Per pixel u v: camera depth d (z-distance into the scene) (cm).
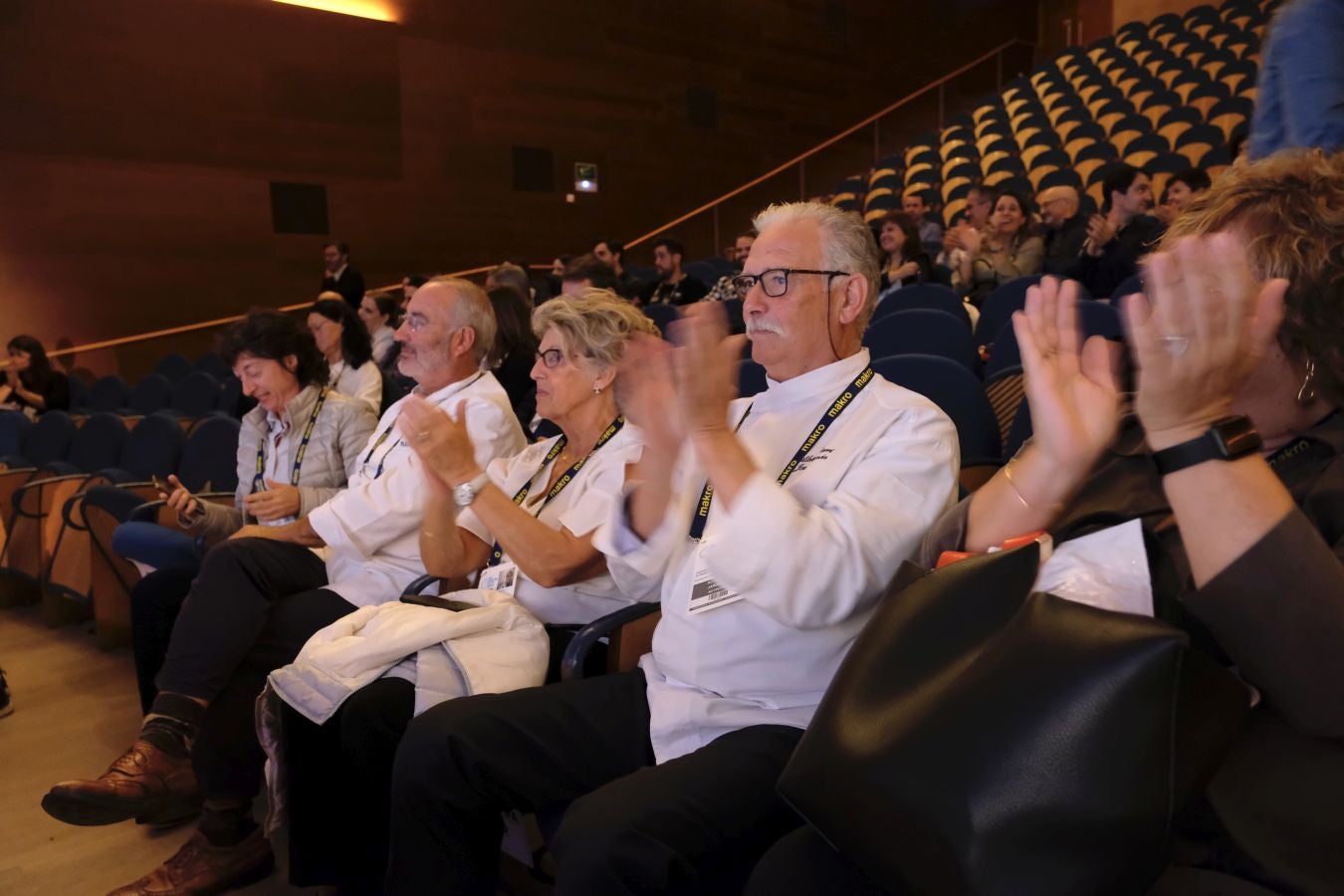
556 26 950
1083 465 99
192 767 196
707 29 1051
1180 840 89
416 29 870
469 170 906
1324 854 79
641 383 130
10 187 694
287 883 198
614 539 140
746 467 121
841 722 89
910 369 223
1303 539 76
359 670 167
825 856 103
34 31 696
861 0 1166
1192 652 76
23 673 315
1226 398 78
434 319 218
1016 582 88
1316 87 126
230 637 197
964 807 79
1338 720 76
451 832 146
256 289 798
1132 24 1074
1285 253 86
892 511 129
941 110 1169
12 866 205
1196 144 673
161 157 751
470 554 196
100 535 325
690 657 141
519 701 151
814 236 150
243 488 260
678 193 1042
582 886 119
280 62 801
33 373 641
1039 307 101
